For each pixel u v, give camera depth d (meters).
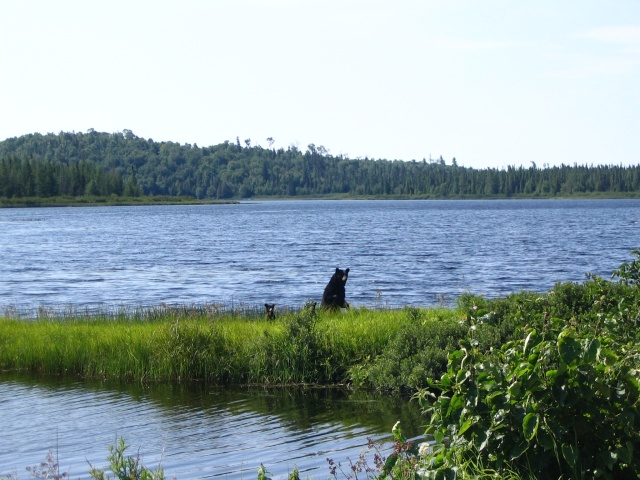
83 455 17.06
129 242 113.56
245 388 24.00
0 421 20.11
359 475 14.94
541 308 21.69
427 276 60.97
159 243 110.75
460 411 11.20
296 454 16.73
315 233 132.75
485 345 20.64
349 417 19.83
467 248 92.56
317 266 71.75
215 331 26.58
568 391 10.65
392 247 96.06
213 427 19.27
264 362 24.69
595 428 10.76
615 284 22.80
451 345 22.55
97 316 35.09
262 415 20.41
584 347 10.53
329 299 33.16
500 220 180.12
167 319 29.80
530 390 10.61
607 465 10.44
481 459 11.29
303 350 24.45
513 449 10.81
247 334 26.59
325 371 24.27
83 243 111.69
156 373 25.48
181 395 23.08
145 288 56.38
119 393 23.53
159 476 12.70
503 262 72.94
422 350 22.92
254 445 17.55
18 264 78.62
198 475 15.52
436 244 100.44
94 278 64.19
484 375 11.01
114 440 18.23
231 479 15.19
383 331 25.84
